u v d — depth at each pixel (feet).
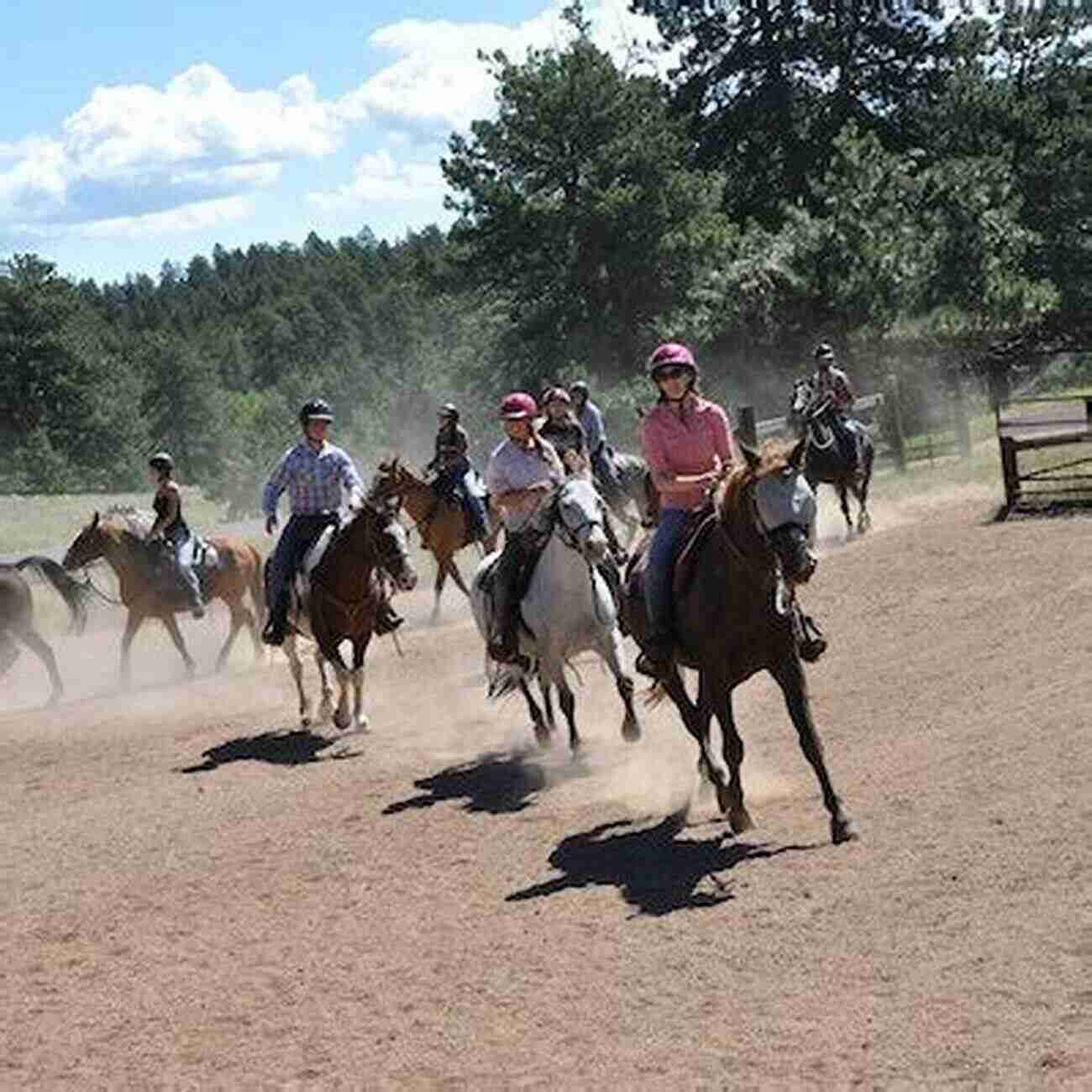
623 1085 21.47
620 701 49.70
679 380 32.58
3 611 62.64
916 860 28.35
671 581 32.89
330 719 52.49
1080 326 165.17
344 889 33.17
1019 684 41.11
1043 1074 19.84
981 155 226.99
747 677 32.17
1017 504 74.18
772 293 154.81
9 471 340.39
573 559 39.86
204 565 65.82
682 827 34.19
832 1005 22.99
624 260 196.85
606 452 73.10
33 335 364.58
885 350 145.07
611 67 198.29
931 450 105.50
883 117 237.04
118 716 59.06
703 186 202.28
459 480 71.36
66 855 38.91
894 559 67.15
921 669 46.01
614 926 28.14
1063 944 23.49
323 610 48.93
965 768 33.68
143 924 32.50
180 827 40.27
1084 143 237.45
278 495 50.34
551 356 201.05
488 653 43.16
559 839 34.73
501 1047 23.40
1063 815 28.94
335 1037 24.79
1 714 62.44
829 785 30.86
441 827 37.22
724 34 235.61
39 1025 27.17
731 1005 23.68
